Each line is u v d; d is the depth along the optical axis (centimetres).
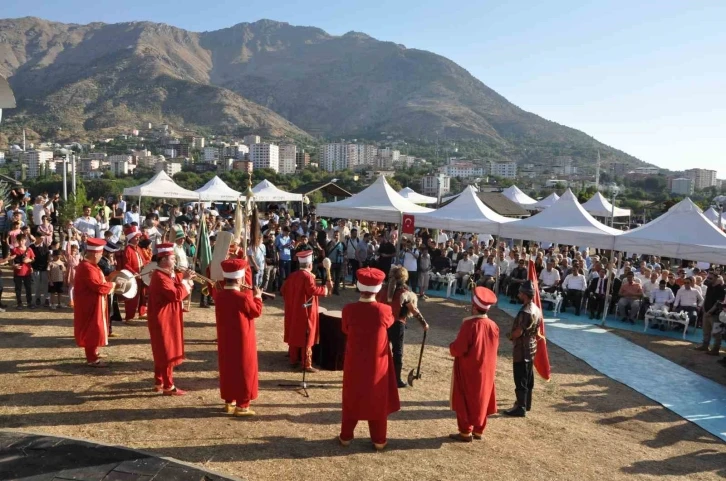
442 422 759
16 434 344
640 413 902
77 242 1367
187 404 737
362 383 632
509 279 1838
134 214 2050
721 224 2922
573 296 1658
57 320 1138
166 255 758
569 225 1686
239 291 696
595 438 773
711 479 677
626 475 660
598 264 1684
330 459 613
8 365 841
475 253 2061
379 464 611
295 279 927
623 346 1317
